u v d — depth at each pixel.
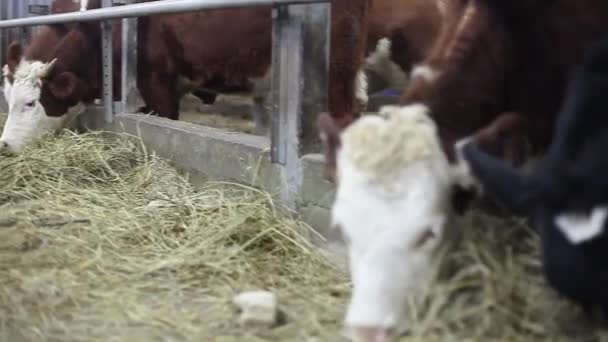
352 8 4.07
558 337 2.38
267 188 3.46
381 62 4.58
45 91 5.17
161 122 4.40
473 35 2.76
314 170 3.20
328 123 2.57
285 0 3.19
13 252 3.15
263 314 2.60
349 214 2.37
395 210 2.35
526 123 2.68
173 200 3.63
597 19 2.64
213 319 2.66
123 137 4.60
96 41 5.38
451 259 2.55
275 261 3.04
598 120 2.19
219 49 4.90
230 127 5.62
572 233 2.20
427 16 4.43
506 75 2.75
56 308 2.74
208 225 3.32
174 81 5.20
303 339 2.53
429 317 2.43
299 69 3.28
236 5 3.41
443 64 2.78
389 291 2.34
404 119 2.49
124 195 3.86
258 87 4.96
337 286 2.80
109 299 2.79
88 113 5.29
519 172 2.29
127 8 4.26
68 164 4.31
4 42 7.85
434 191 2.40
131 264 3.05
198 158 3.93
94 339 2.55
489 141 2.46
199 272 2.97
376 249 2.34
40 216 3.54
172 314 2.69
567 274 2.25
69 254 3.12
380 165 2.38
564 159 2.20
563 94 2.71
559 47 2.67
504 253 2.60
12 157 4.68
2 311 2.71
